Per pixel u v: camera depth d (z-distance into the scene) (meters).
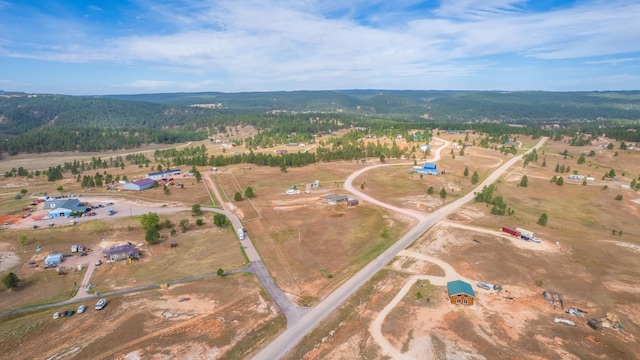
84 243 93.50
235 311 62.84
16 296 68.62
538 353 51.12
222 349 52.88
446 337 54.56
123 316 61.66
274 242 93.62
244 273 77.50
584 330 56.41
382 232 97.12
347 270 78.00
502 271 75.81
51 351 52.97
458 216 112.88
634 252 87.00
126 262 83.00
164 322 59.75
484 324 57.91
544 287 69.56
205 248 91.12
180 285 72.56
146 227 97.56
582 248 88.44
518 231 95.12
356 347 52.84
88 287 71.50
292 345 53.66
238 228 104.19
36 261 82.94
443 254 84.50
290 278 75.00
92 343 54.44
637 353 51.25
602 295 66.56
